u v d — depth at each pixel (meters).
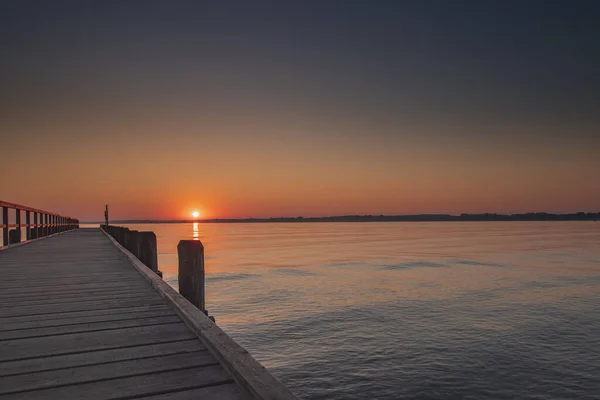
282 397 2.05
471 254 48.81
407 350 12.93
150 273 6.55
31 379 2.62
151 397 2.36
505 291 22.88
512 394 10.02
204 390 2.42
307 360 12.09
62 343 3.37
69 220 33.56
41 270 7.82
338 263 38.78
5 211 12.38
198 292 4.93
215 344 2.98
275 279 27.81
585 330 14.99
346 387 10.35
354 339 13.97
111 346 3.26
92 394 2.40
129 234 11.98
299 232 184.38
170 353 3.08
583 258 42.75
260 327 15.38
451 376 10.97
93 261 9.36
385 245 71.12
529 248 59.25
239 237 123.31
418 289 23.61
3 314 4.35
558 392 10.12
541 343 13.60
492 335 14.44
